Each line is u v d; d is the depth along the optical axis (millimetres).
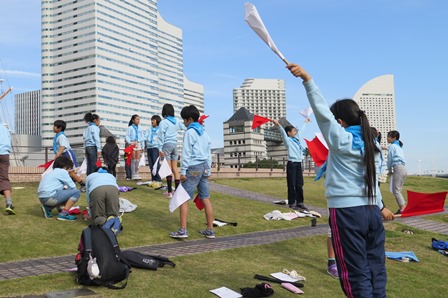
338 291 4719
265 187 15930
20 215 7875
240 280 4863
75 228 7273
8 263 5363
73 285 4391
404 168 10281
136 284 4477
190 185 6984
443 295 4914
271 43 3381
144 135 13789
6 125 7953
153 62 145625
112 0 128625
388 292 4828
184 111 7145
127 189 11289
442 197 3914
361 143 3498
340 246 3477
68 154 9547
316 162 5562
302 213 9938
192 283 4625
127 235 7059
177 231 7168
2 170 7750
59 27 128750
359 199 3459
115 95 128375
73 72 125875
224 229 8086
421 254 6758
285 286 4680
